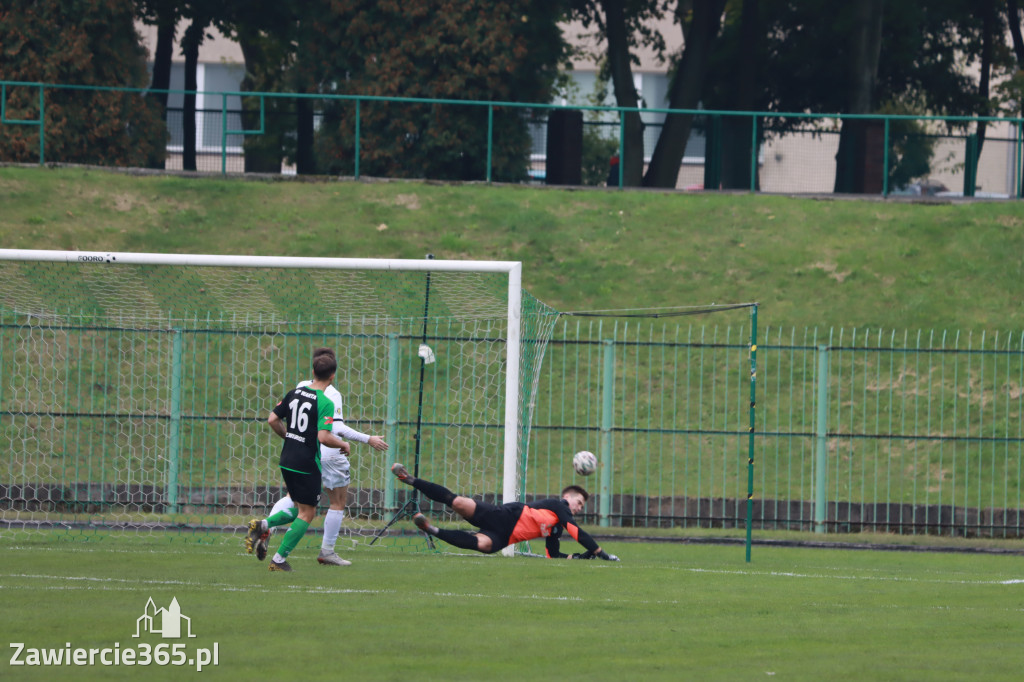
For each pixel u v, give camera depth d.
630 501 51.19
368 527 45.81
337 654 20.42
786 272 70.19
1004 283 68.44
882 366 60.66
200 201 76.00
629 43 123.50
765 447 55.28
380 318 54.75
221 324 56.75
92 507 48.88
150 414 49.03
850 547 46.31
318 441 31.25
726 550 44.34
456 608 25.52
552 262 71.12
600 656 20.83
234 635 21.86
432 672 19.27
